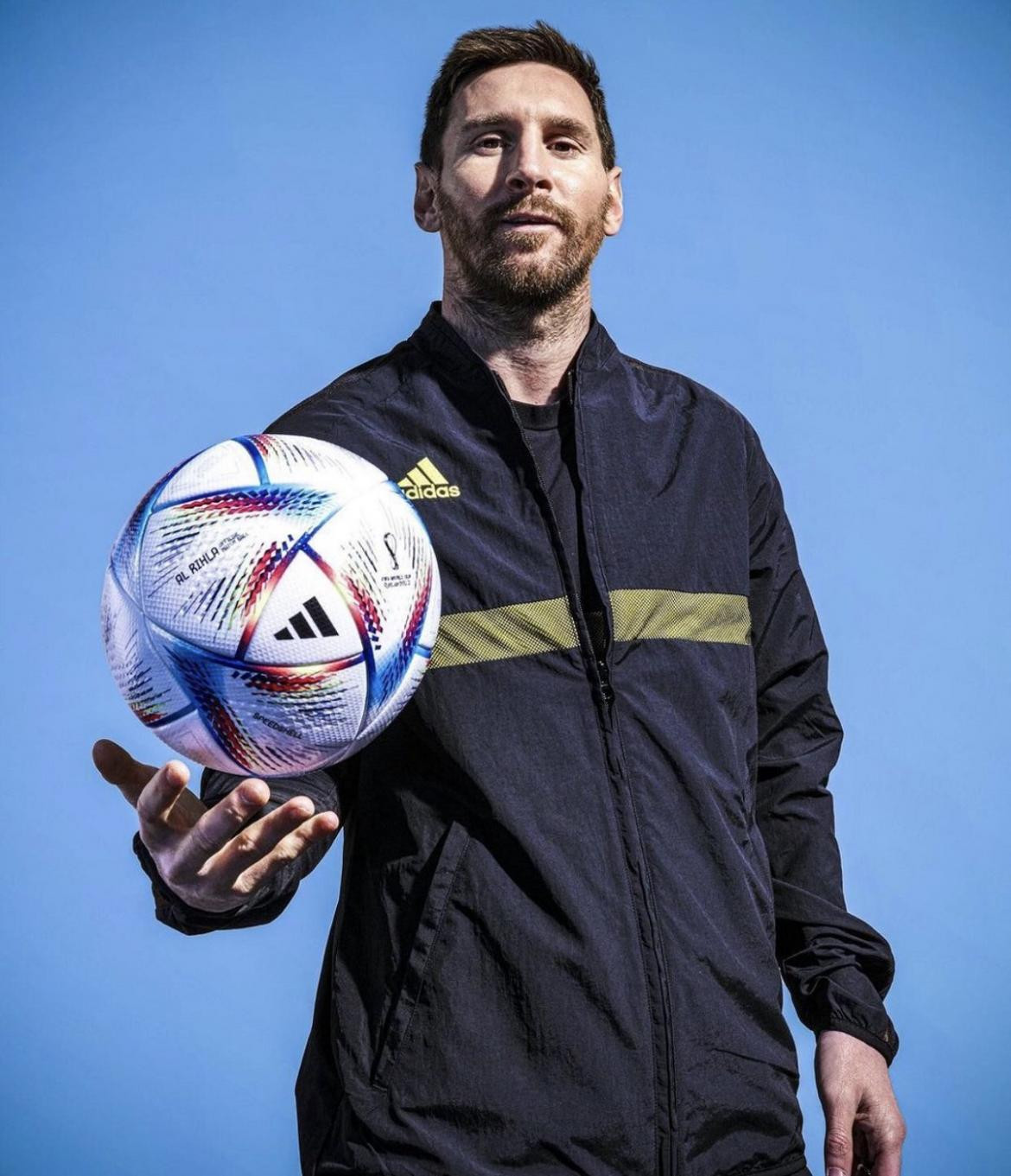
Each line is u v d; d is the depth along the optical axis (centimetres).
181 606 145
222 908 150
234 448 154
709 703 187
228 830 138
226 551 145
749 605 203
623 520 190
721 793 183
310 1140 173
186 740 150
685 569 192
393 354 204
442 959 168
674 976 169
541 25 212
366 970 174
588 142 202
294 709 146
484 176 197
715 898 177
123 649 150
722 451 203
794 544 213
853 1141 187
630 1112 163
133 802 150
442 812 174
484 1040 164
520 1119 162
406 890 172
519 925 167
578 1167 161
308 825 142
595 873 170
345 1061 169
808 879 199
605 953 166
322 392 200
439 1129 163
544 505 186
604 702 178
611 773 176
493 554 183
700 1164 167
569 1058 163
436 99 213
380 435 191
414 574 154
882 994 199
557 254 194
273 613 144
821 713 208
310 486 150
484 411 193
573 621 181
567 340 200
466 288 199
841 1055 187
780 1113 175
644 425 200
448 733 174
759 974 178
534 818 170
